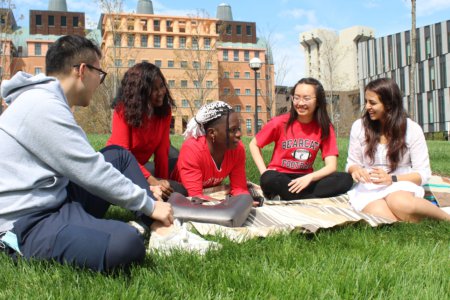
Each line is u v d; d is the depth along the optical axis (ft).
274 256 8.03
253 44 290.56
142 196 7.82
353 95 222.89
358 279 6.79
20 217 7.16
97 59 8.16
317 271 7.24
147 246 8.89
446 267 7.55
